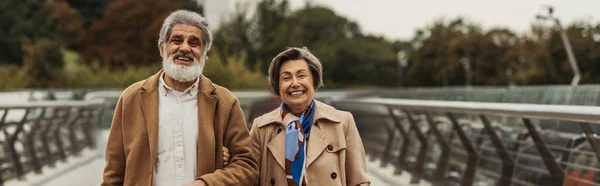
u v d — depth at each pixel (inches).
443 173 174.7
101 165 263.7
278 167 89.7
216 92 87.3
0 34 2405.3
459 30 2178.9
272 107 304.8
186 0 2299.5
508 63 1815.9
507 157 137.6
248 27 2300.7
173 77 83.1
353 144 93.1
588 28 1171.9
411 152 212.7
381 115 247.6
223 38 2133.4
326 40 2721.5
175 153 83.5
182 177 83.4
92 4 3093.0
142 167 82.4
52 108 240.1
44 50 1509.6
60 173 236.8
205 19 87.0
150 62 2126.0
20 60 2411.4
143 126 82.9
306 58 91.6
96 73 1328.7
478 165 154.5
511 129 149.4
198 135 83.8
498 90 396.8
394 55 2891.2
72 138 283.6
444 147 176.6
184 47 82.8
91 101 295.1
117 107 85.6
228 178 82.4
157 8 2210.9
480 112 129.8
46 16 2593.5
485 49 1875.0
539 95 354.3
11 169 199.0
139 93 84.7
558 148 121.7
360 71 2691.9
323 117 91.0
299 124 89.8
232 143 87.0
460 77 1969.7
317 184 88.5
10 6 2571.4
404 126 220.8
